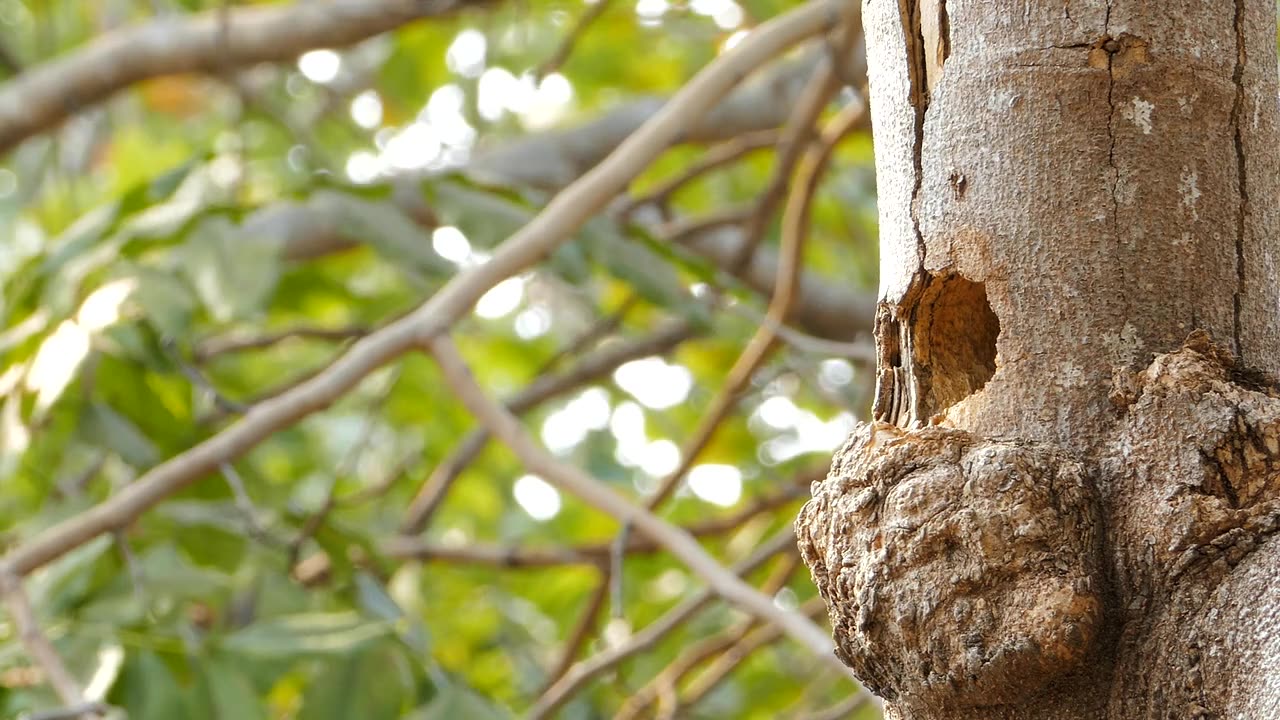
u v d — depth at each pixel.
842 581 1.83
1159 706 1.76
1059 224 1.83
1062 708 1.79
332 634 3.28
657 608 5.30
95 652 3.16
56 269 3.61
